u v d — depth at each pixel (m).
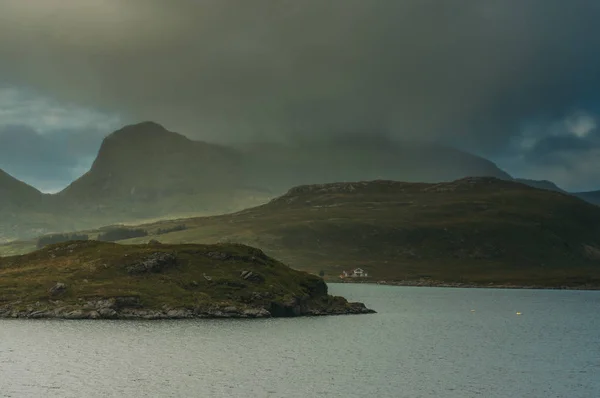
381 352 133.62
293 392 90.62
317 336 158.25
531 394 93.19
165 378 97.38
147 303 188.88
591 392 94.81
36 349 121.38
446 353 134.75
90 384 91.19
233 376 100.94
